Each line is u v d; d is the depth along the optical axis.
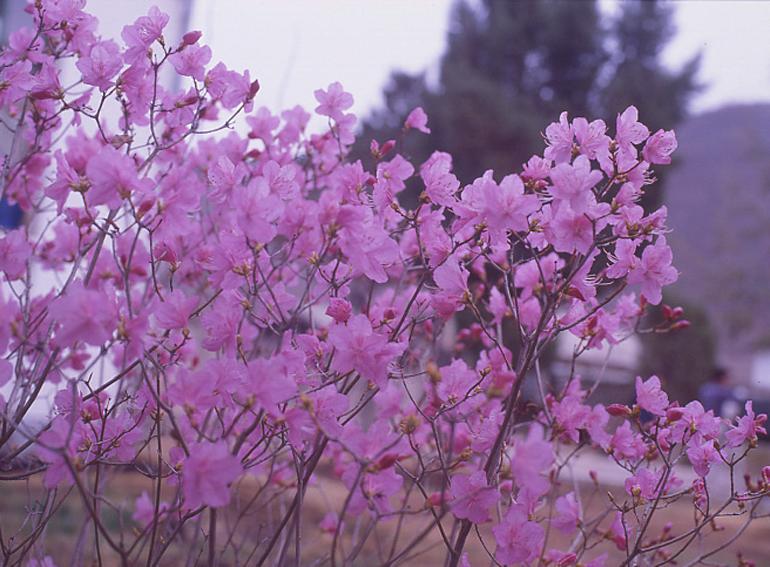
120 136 0.74
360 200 0.77
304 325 0.84
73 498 1.31
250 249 0.71
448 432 0.90
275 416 0.66
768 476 0.74
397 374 0.69
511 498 0.72
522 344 0.70
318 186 0.92
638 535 0.74
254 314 0.71
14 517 1.16
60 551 1.02
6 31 1.45
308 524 1.26
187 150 0.90
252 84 0.76
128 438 0.70
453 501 0.65
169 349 0.71
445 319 0.76
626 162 0.66
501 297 0.84
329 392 0.66
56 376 0.83
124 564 0.58
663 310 0.84
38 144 0.88
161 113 0.82
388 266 0.76
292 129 0.92
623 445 0.77
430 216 0.73
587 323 0.79
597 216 0.66
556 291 0.66
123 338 0.59
